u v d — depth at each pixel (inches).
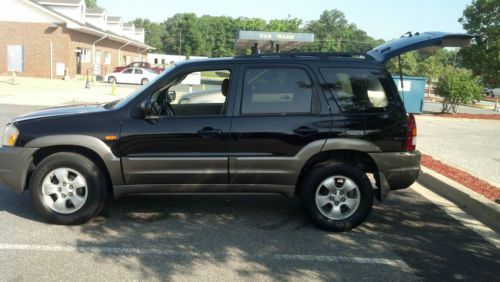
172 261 176.4
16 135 206.7
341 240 204.2
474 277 172.1
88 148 206.5
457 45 230.5
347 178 212.1
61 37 1387.8
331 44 3654.0
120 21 2075.5
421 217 240.5
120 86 1338.6
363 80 213.0
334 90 211.5
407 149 214.7
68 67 1407.5
